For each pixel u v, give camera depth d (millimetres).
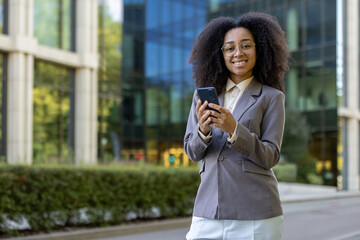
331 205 18016
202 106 1969
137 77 30719
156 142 31062
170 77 31266
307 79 28188
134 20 31000
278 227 2076
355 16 29922
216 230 2100
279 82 2277
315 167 26172
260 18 2229
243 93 2172
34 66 20125
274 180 2121
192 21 30688
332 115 27109
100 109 24328
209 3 30531
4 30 18844
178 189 10758
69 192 8539
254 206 2027
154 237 8828
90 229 8797
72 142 21953
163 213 10461
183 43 30859
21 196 7734
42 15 20609
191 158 2219
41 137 20203
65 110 21672
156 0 31875
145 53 31703
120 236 8922
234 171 2057
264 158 1996
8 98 18828
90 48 22500
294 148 25625
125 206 9719
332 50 27234
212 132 2131
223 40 2256
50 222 8250
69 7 22000
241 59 2166
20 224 7812
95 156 22578
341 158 27141
